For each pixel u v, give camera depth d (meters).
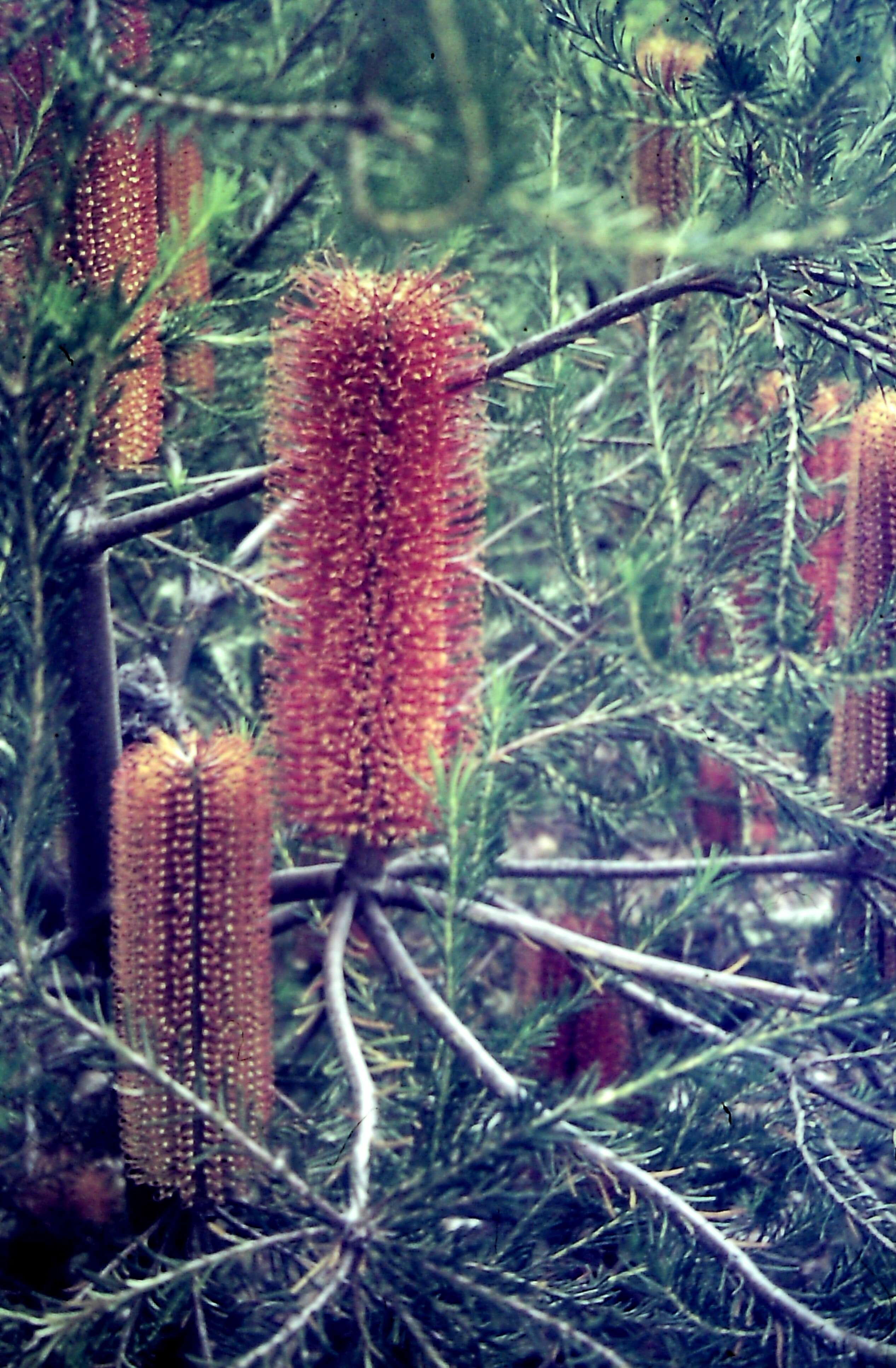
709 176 1.22
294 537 1.16
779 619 1.12
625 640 1.21
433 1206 1.09
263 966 1.15
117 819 1.14
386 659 1.14
